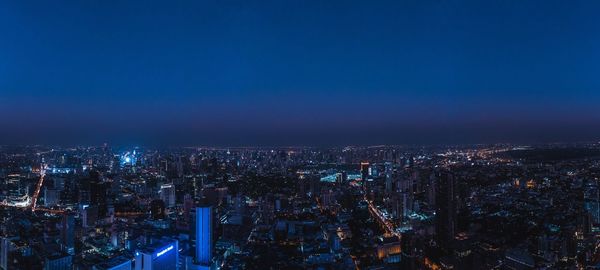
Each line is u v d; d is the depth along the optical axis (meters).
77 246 162.38
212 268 142.25
